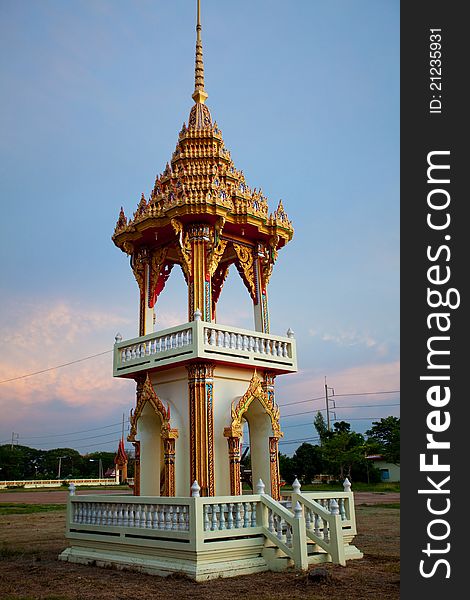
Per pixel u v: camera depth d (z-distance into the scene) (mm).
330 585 13414
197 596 12492
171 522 15516
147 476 20766
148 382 20188
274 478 20281
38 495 70500
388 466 86750
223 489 18922
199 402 19000
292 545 15312
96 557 17500
